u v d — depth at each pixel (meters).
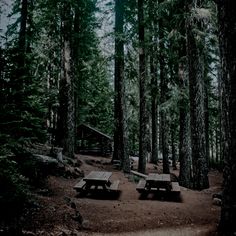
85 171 17.80
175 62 17.45
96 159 24.98
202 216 9.55
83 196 11.95
